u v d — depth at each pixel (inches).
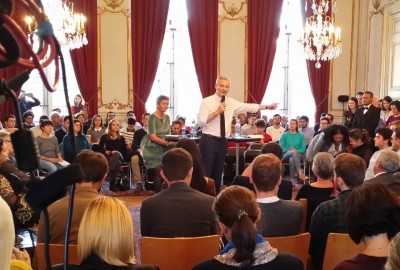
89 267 55.6
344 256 82.4
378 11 377.7
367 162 183.8
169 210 87.7
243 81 386.9
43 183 25.6
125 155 285.7
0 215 37.0
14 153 24.6
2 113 291.0
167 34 385.7
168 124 231.5
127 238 56.8
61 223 83.4
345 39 400.5
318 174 119.6
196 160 120.9
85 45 357.7
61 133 298.0
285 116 384.8
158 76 388.5
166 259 80.3
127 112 372.2
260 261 56.5
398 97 347.9
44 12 24.3
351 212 56.9
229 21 381.1
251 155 274.2
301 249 83.9
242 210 57.8
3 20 20.8
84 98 362.0
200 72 377.7
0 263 36.5
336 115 402.6
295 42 404.2
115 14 364.5
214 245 81.1
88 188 87.4
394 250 35.8
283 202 90.5
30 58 23.9
